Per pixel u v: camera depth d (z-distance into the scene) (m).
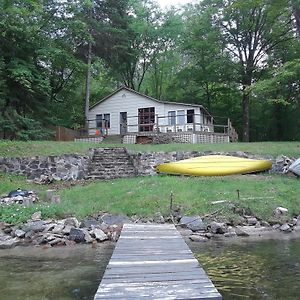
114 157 16.42
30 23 20.34
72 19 23.48
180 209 9.54
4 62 19.67
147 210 9.45
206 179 12.16
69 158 14.95
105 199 10.34
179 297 3.49
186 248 5.61
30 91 20.05
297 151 15.72
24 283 5.16
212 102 33.41
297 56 28.25
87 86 26.39
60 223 8.54
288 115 31.64
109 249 7.21
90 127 27.39
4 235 8.02
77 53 26.34
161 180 12.13
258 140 33.50
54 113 24.78
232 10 26.89
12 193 11.10
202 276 4.18
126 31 29.70
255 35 28.75
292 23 25.70
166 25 32.78
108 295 3.54
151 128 25.59
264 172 14.20
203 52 30.48
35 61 22.36
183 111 25.16
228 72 29.62
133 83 35.72
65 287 5.00
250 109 33.31
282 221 9.22
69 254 6.82
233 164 12.60
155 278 4.10
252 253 6.66
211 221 9.01
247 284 4.98
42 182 13.84
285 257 6.34
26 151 15.29
